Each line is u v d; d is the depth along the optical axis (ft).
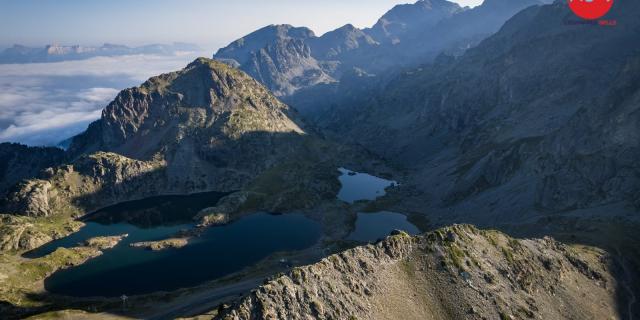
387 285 480.23
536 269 551.18
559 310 511.81
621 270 612.29
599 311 529.04
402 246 529.86
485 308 479.82
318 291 441.27
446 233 560.20
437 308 473.26
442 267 516.73
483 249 554.46
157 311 633.61
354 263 488.85
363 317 433.89
